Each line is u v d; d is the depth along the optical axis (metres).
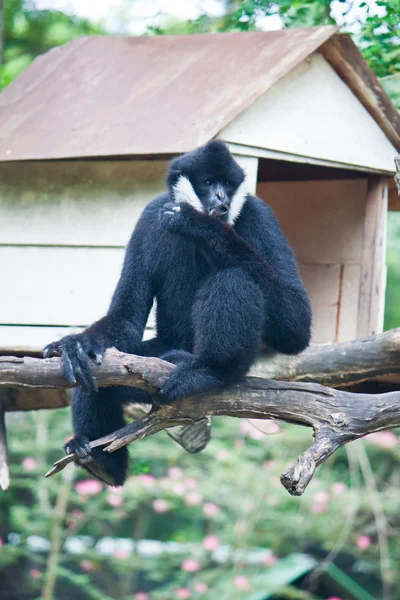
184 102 10.91
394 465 21.70
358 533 18.97
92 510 19.59
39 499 21.16
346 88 11.89
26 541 20.83
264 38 11.73
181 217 8.50
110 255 11.10
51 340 11.30
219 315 8.01
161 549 20.56
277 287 8.52
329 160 11.65
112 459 9.16
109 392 9.00
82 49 13.28
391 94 14.88
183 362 8.08
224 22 17.36
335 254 12.88
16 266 11.55
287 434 18.50
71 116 11.62
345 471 21.81
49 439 20.95
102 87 12.12
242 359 8.00
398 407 7.83
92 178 11.20
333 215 12.98
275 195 13.50
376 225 12.38
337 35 11.41
